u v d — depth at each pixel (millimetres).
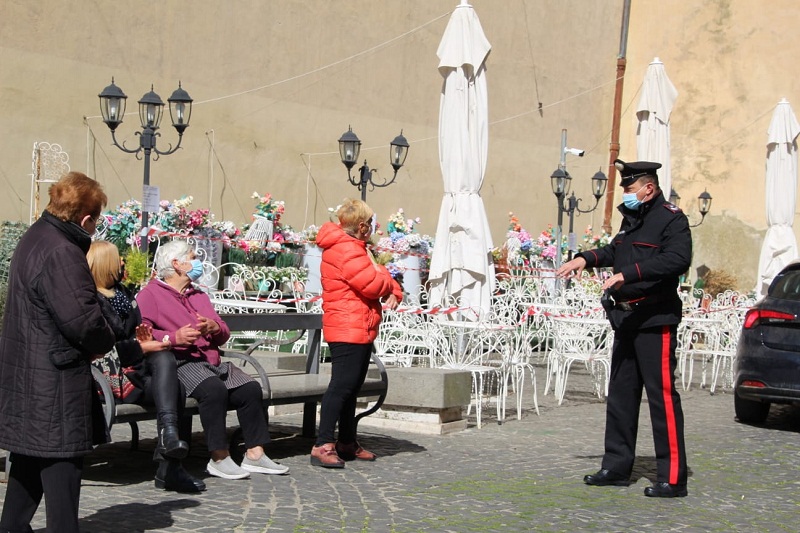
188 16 16781
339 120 19250
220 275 13922
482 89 11781
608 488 6781
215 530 5219
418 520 5660
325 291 7121
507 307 10680
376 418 9023
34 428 4320
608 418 6906
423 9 20719
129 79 16016
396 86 20281
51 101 15094
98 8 15594
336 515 5684
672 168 26469
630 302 6633
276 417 9516
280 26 18188
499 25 22781
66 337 4363
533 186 23734
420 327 10523
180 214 13664
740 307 16047
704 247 26000
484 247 11562
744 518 6121
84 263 4395
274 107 18125
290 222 18422
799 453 8594
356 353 7062
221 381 6512
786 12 25359
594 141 25453
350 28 19375
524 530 5555
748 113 25688
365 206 7129
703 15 26031
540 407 10828
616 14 25906
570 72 24656
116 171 15906
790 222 19859
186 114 16812
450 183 11750
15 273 4426
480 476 6996
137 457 7191
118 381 6160
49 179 14992
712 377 13977
